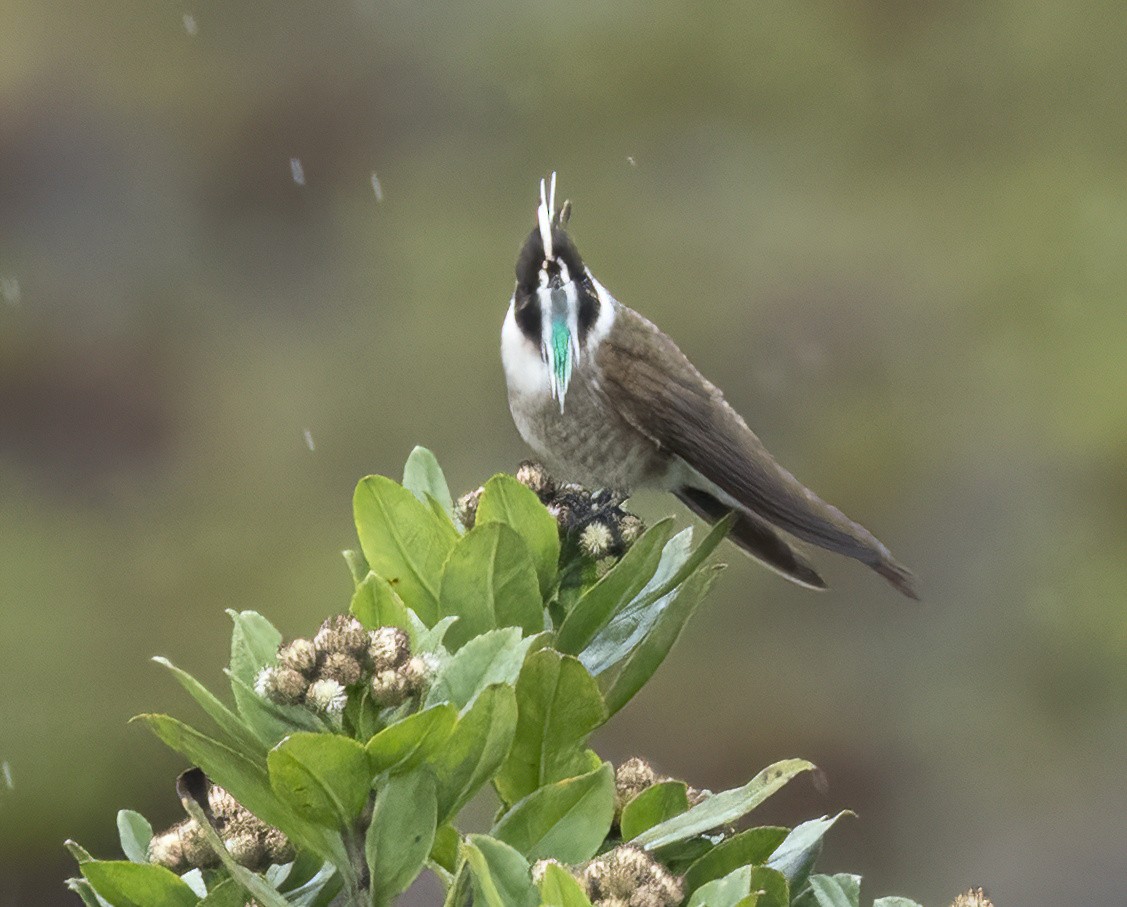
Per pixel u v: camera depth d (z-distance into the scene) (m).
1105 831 12.52
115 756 12.65
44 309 15.71
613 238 16.28
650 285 15.95
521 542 3.09
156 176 16.62
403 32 17.28
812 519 5.56
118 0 17.11
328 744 2.63
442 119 17.05
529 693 2.95
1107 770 12.99
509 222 16.53
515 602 3.10
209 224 16.48
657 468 6.12
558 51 17.16
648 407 6.00
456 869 2.82
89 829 12.21
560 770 2.98
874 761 12.73
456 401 15.25
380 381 15.34
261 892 2.62
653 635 3.14
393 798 2.72
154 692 13.12
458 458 14.94
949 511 14.62
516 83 17.08
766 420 15.12
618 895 2.60
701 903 2.52
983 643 13.70
